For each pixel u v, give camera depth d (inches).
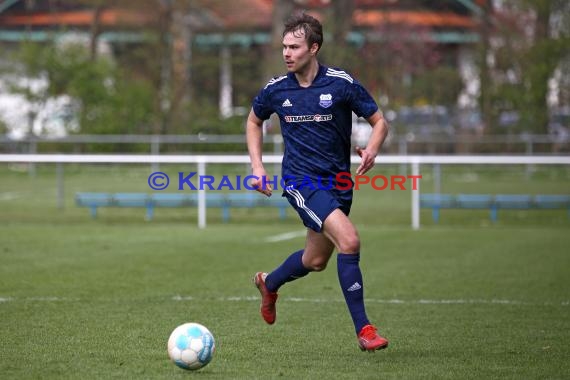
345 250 802.2
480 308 1139.3
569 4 4092.0
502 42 4296.3
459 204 2411.4
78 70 3905.0
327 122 829.2
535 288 1307.8
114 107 3939.5
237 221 2455.7
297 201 829.8
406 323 1032.8
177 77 4397.1
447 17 5393.7
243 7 5413.4
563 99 4202.8
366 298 1216.8
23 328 974.4
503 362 818.8
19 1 5654.5
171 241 1897.1
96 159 2150.6
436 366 798.5
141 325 997.2
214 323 1018.1
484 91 4261.8
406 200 3029.0
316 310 1111.6
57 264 1521.9
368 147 823.1
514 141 3769.7
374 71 4453.7
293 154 839.7
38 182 3575.3
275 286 890.7
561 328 1001.5
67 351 855.7
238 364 803.4
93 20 4810.5
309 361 818.8
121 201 2429.9
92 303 1145.4
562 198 2402.8
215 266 1518.2
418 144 4001.0
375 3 4783.5
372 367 792.9
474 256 1685.5
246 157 2178.9
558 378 757.9
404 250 1780.3
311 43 822.5
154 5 4468.5
